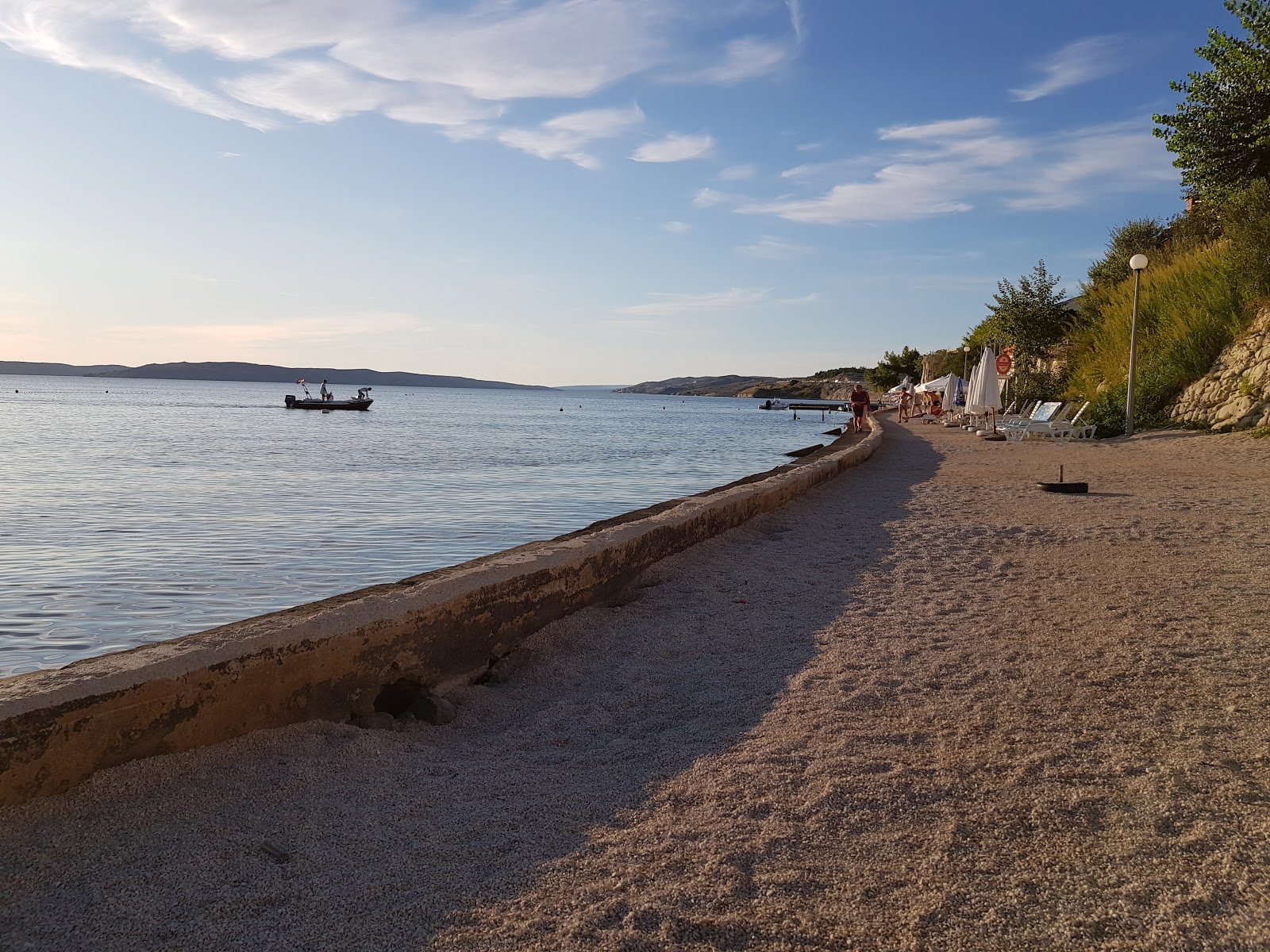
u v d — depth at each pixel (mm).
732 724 4219
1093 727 3918
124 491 21125
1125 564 7473
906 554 8438
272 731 3996
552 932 2510
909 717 4141
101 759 3420
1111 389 25531
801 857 2895
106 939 2543
